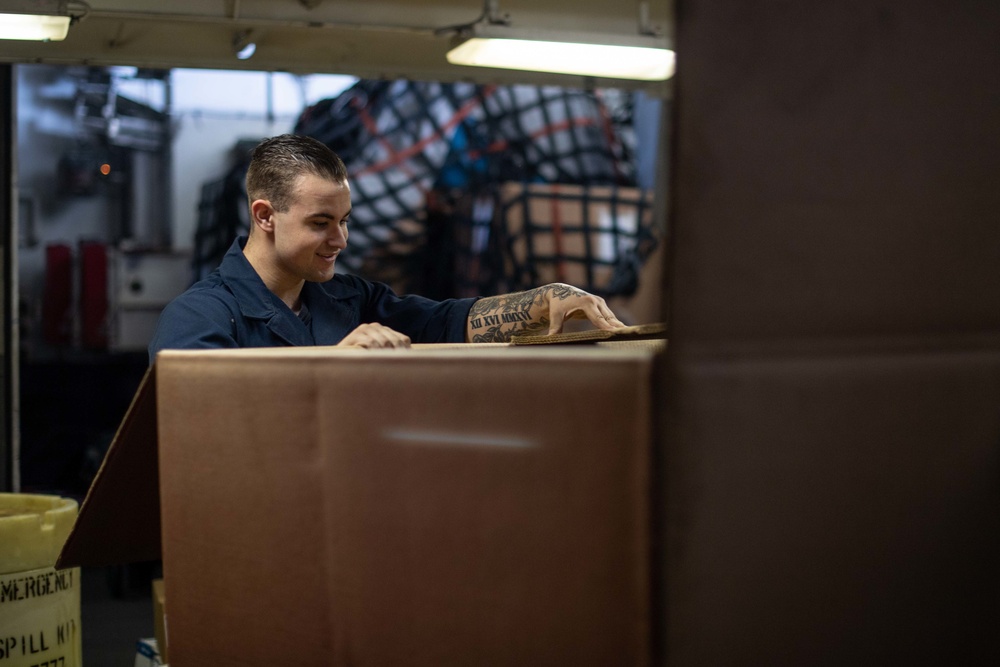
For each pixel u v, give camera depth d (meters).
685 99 0.51
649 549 0.53
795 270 0.54
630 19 2.98
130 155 7.83
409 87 5.27
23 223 7.66
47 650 1.63
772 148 0.53
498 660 0.61
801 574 0.55
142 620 3.66
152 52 2.92
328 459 0.69
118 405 6.57
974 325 0.60
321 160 1.63
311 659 0.71
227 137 7.60
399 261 5.25
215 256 5.61
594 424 0.56
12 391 3.03
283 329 1.61
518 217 4.77
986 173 0.61
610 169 5.25
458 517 0.62
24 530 1.59
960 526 0.60
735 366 0.52
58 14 2.36
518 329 1.65
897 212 0.57
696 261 0.51
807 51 0.54
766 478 0.53
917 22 0.58
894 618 0.59
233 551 0.76
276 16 2.72
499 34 2.68
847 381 0.56
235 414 0.75
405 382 0.64
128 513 1.02
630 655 0.55
